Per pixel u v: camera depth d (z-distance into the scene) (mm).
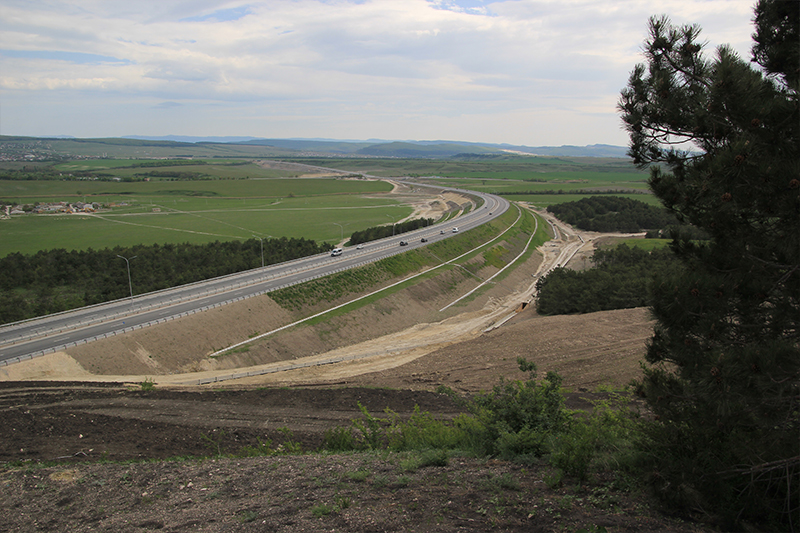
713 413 11242
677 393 11961
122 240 136750
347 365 50656
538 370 41156
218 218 182875
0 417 26453
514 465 14914
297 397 33406
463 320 77188
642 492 12109
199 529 11539
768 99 11023
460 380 40750
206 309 61031
